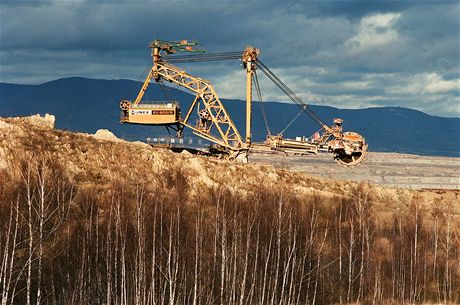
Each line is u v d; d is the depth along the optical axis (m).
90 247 70.19
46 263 66.69
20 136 90.44
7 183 74.06
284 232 76.88
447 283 85.56
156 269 72.00
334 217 92.12
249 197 88.12
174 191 87.81
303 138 109.44
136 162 97.56
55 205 72.56
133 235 73.44
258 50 109.50
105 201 81.00
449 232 92.56
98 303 65.75
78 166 90.81
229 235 77.06
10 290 63.34
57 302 64.44
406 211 103.94
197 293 70.81
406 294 84.31
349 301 78.94
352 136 107.56
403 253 86.00
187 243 73.38
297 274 78.94
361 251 85.19
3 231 63.62
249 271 75.38
